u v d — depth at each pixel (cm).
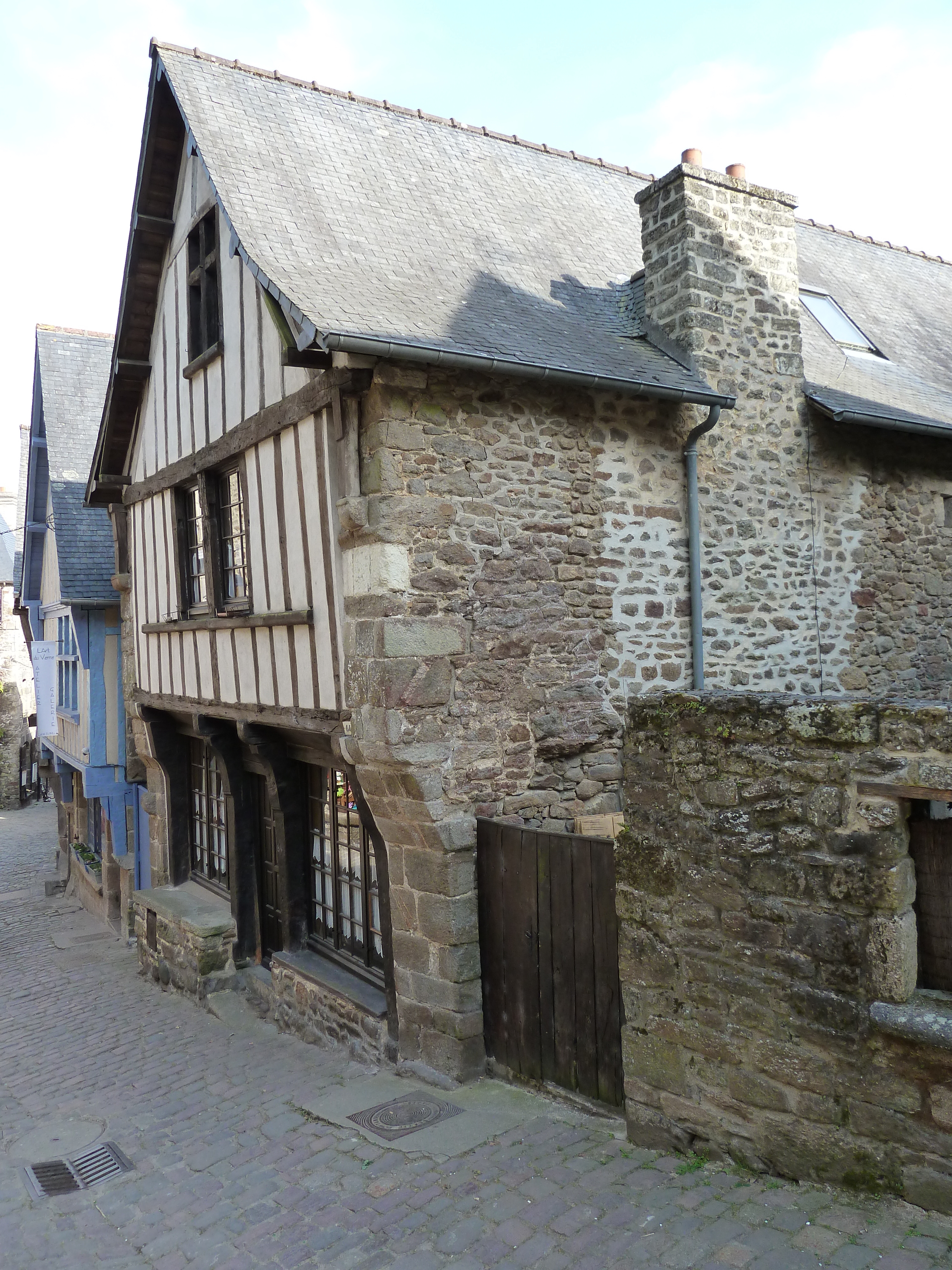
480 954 565
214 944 846
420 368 559
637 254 843
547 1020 516
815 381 774
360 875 703
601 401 643
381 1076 595
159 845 1037
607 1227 354
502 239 751
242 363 698
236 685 742
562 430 623
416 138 817
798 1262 304
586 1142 441
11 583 2506
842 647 762
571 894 499
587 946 489
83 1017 882
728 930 373
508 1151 448
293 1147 505
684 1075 395
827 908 338
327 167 716
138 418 939
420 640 554
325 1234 403
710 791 378
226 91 736
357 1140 495
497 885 552
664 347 701
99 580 1154
